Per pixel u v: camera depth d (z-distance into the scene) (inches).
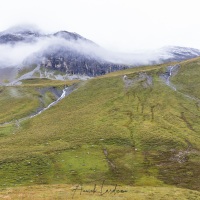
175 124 5556.1
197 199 2192.4
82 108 7352.4
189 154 3981.3
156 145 4370.1
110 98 7810.0
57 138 4938.5
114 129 5231.3
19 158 3863.2
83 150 4188.0
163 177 3275.1
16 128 6220.5
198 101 7327.8
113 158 3873.0
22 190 2516.0
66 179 3189.0
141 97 7805.1
